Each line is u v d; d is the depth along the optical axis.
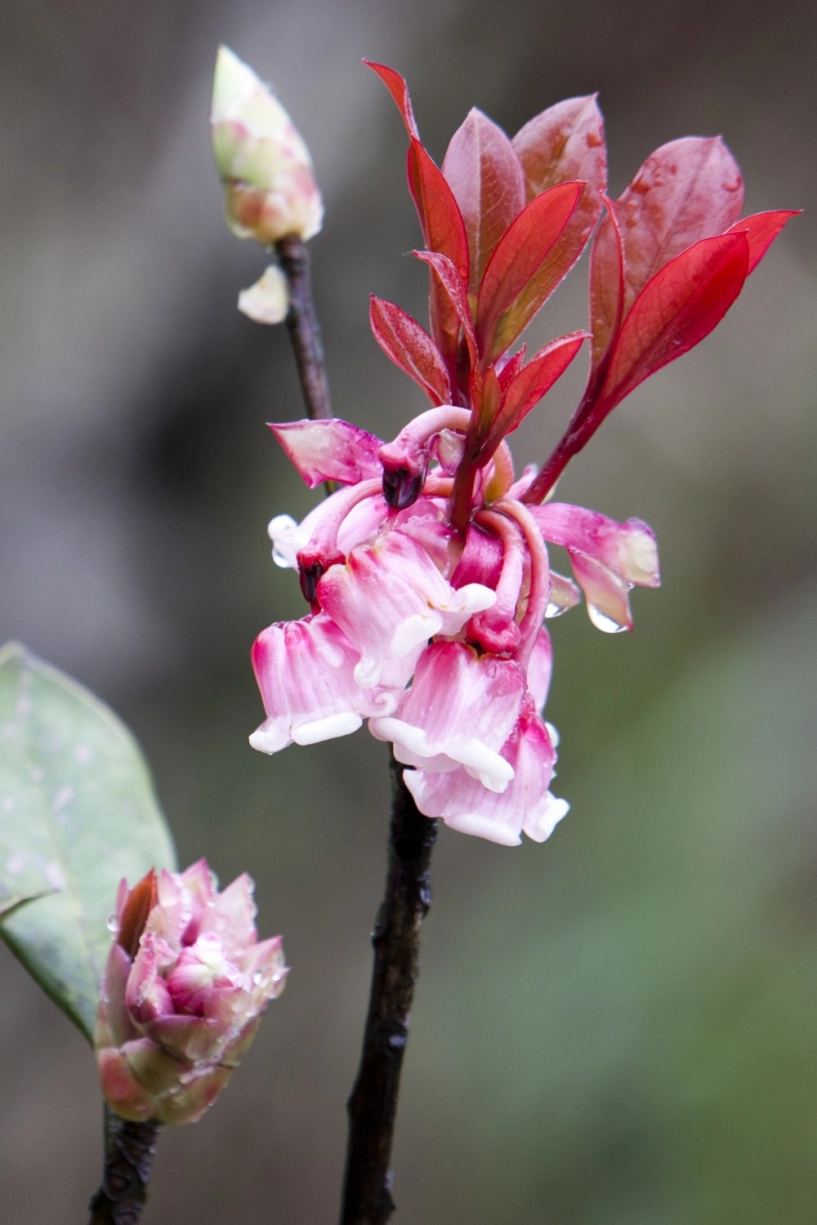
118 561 1.21
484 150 0.45
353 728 0.43
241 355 1.24
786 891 1.01
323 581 0.44
